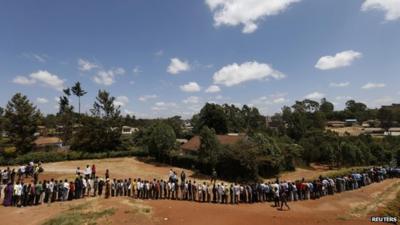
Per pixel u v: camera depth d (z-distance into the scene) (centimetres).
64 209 1956
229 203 2294
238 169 3741
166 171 4125
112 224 1625
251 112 11156
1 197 2344
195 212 1909
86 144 5288
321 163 5934
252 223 1733
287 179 4031
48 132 9138
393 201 2631
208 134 4100
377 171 3678
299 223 1803
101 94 5412
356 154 5706
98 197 2312
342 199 2616
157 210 1919
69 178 3225
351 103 17538
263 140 4341
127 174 3766
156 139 4784
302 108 11494
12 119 4869
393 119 12194
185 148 5312
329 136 6988
